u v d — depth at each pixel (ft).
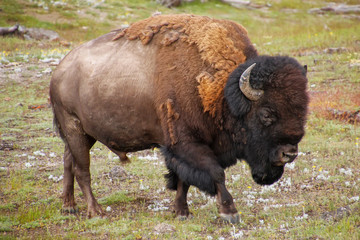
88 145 75.82
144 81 67.21
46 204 78.23
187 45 66.28
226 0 362.53
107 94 69.21
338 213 63.41
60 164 99.50
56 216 72.69
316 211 66.85
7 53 204.54
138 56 68.74
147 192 83.56
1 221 69.97
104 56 71.20
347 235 55.52
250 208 71.00
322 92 138.82
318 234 57.36
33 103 147.33
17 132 121.90
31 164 98.73
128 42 70.79
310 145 101.71
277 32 273.75
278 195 76.38
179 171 64.18
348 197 70.54
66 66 74.59
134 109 68.18
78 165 74.49
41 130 124.06
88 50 73.41
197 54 65.26
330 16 332.60
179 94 64.39
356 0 372.99
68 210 75.82
